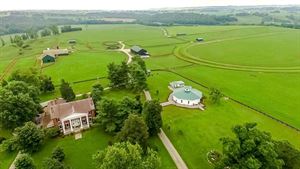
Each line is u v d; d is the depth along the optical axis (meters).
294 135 75.50
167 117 87.50
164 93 108.94
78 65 157.75
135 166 49.06
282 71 137.38
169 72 139.50
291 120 84.44
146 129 67.00
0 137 75.19
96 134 77.88
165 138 74.88
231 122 83.44
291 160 50.59
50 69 150.12
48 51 189.12
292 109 92.25
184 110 92.69
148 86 117.62
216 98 97.12
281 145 53.00
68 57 181.25
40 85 109.81
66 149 70.69
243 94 106.62
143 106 79.31
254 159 47.50
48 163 56.38
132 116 67.19
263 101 99.38
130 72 112.88
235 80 124.25
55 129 77.69
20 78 106.38
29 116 81.50
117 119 78.12
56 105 81.50
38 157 67.94
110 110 77.31
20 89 88.69
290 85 116.12
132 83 109.94
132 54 189.12
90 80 128.00
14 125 78.75
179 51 194.50
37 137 69.88
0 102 78.69
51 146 72.50
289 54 177.38
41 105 96.31
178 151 68.62
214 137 74.81
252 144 48.88
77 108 81.38
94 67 152.00
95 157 55.62
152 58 174.75
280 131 77.69
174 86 114.56
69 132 78.94
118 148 50.59
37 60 172.88
